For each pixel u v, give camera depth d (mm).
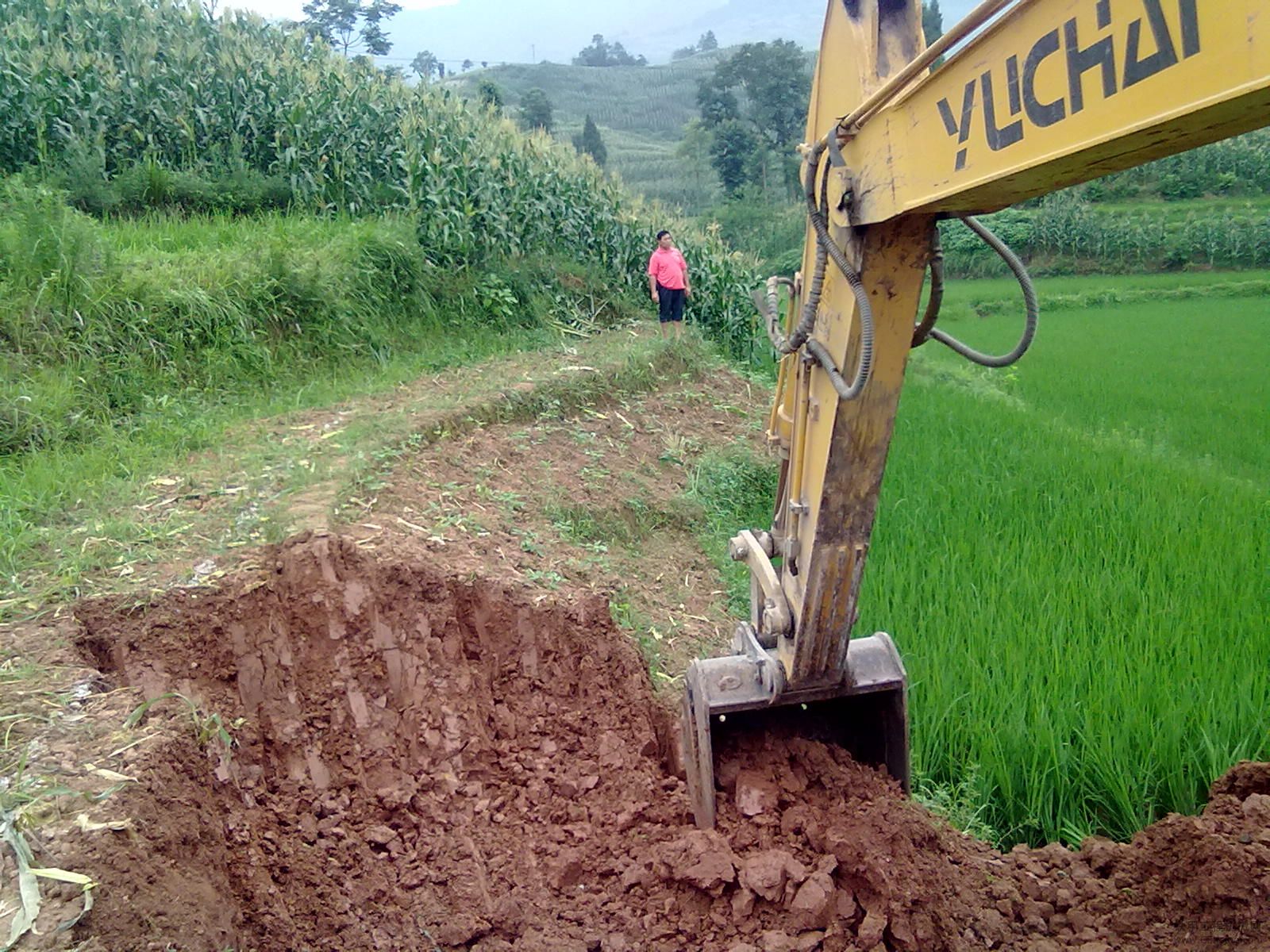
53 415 7426
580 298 14125
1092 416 13992
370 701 4852
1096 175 2355
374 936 3865
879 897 3783
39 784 3535
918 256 3219
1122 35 2010
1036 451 10906
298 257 10680
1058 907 4047
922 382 16438
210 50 15094
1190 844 3938
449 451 7637
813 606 3885
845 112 3320
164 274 9445
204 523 5555
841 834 3973
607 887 4227
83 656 4449
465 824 4527
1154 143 2062
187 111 13781
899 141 2898
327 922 3867
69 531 5527
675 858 4059
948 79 2611
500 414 8820
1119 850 4254
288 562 5020
